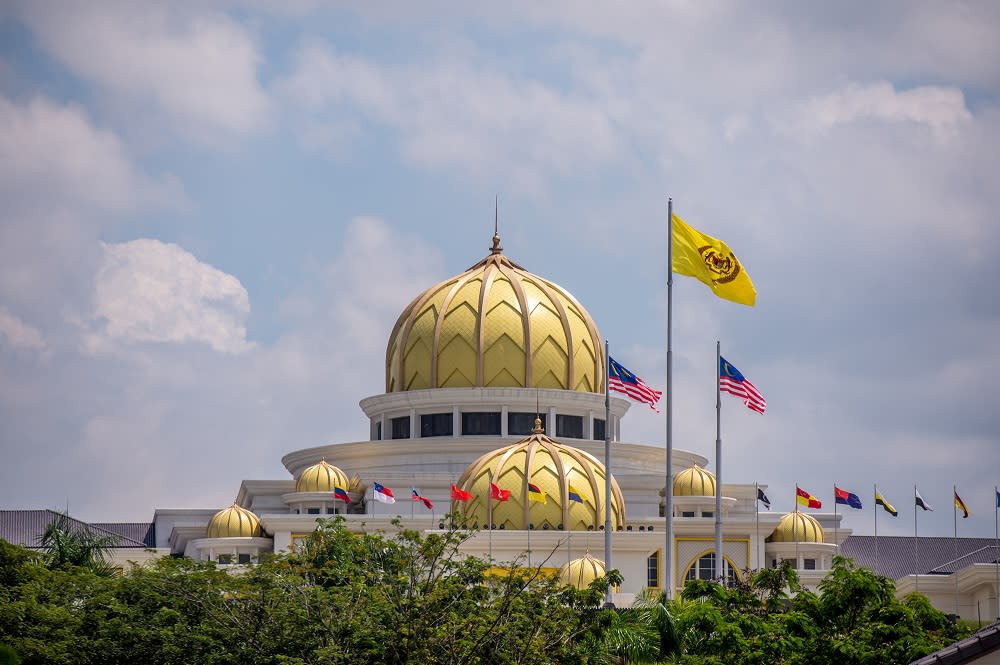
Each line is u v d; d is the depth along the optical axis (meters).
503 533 121.12
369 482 137.25
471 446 138.75
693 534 134.12
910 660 76.25
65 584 85.12
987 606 122.00
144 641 79.38
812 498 126.12
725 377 101.94
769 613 87.25
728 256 86.75
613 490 127.44
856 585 82.25
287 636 73.50
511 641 71.38
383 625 71.56
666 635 82.19
